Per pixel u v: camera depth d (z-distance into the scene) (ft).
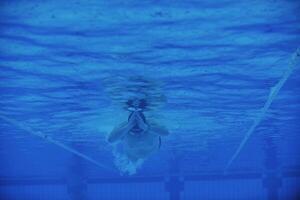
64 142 55.62
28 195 89.25
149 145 29.17
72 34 20.71
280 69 26.68
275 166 83.92
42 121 42.55
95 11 18.44
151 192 82.94
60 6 18.03
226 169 87.04
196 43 21.83
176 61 24.53
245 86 30.45
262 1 17.76
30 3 17.80
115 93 31.48
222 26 19.94
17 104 35.68
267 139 56.54
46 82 29.19
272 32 20.79
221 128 47.73
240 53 23.50
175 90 30.71
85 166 79.15
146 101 33.53
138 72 26.53
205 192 87.45
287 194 83.66
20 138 53.06
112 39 21.21
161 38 21.11
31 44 22.12
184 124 44.37
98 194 81.30
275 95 33.45
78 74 27.17
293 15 19.01
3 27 19.95
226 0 17.63
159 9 18.25
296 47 22.79
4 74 27.53
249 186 86.38
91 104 34.99
